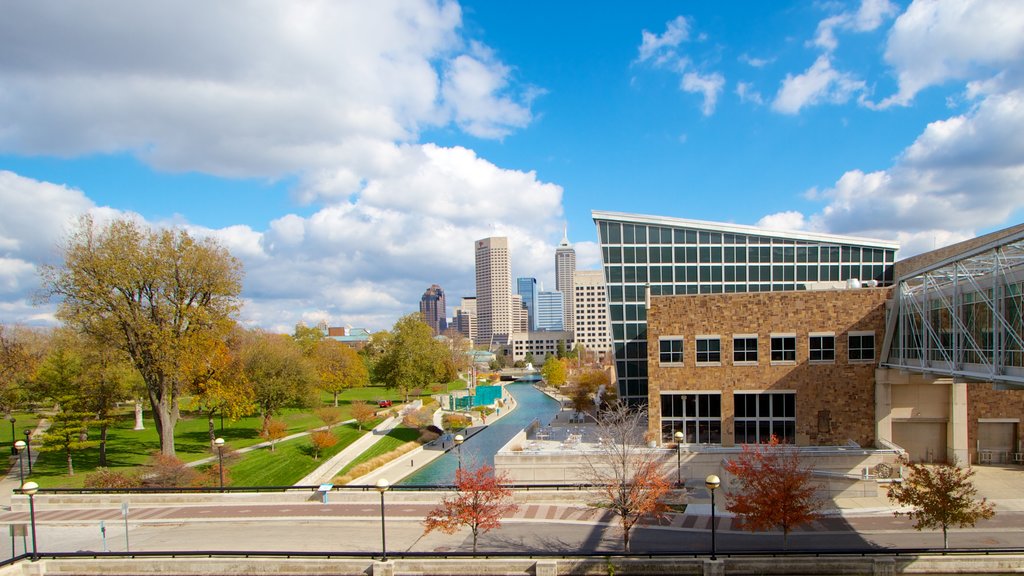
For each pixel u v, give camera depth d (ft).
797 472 101.71
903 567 87.56
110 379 180.24
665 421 162.20
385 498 132.67
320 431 222.07
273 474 180.96
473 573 92.43
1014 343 97.71
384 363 331.36
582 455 138.10
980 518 105.09
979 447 148.05
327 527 115.44
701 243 213.46
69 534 114.93
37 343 294.05
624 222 214.48
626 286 214.07
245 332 296.51
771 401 157.69
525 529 109.91
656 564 90.84
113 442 220.02
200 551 100.22
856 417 153.48
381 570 92.43
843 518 111.75
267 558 96.22
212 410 203.92
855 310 153.38
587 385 289.12
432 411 315.99
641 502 103.60
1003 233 143.33
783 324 156.97
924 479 94.58
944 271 132.77
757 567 89.56
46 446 165.68
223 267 173.47
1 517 127.54
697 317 161.07
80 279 153.17
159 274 161.17
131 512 129.08
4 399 213.05
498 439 258.78
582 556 92.53
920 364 131.34
